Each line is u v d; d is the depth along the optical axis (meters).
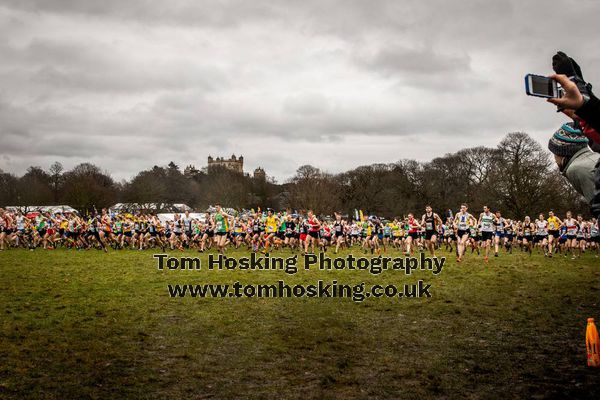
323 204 89.81
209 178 120.00
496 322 9.35
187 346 7.74
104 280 15.36
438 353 7.29
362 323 9.40
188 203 112.25
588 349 6.56
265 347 7.68
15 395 5.54
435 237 23.20
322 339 8.16
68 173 104.62
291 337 8.30
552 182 58.34
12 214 34.47
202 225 33.12
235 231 32.31
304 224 29.92
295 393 5.68
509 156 66.12
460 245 22.20
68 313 10.10
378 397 5.53
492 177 63.59
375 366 6.69
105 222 32.03
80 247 31.89
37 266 19.83
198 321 9.54
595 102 2.50
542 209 58.00
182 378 6.21
